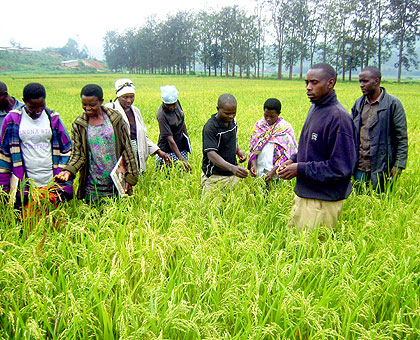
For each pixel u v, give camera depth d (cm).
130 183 474
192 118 1397
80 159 448
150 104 2002
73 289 286
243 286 296
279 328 256
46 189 418
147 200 455
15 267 270
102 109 460
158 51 11988
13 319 249
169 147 625
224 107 453
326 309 270
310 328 280
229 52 9912
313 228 393
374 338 254
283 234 407
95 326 255
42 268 302
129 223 386
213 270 305
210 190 477
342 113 383
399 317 267
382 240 362
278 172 412
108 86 4431
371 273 321
